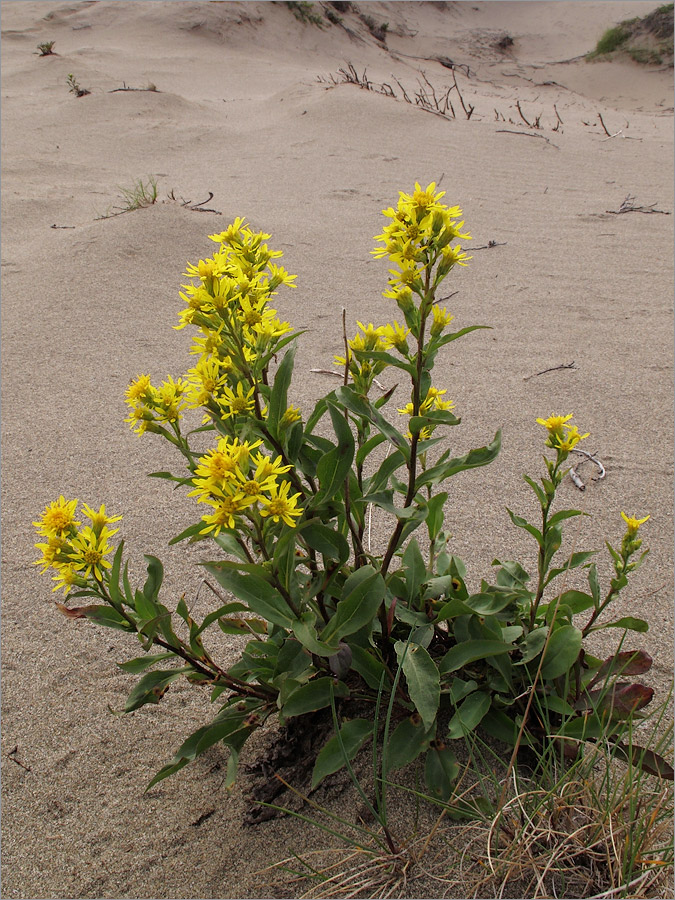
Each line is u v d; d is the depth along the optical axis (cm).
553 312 395
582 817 154
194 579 235
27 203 596
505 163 702
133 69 1313
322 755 158
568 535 245
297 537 167
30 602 230
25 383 343
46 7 1792
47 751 185
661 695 188
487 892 147
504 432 296
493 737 176
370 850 154
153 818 169
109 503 269
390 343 166
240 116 958
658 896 143
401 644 164
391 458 167
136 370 348
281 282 162
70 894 155
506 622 182
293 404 318
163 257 459
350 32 1878
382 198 586
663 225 522
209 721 192
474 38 2327
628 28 2052
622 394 318
